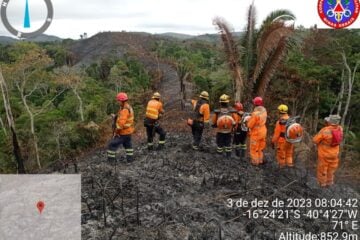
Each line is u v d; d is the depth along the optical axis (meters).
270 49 13.19
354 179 12.94
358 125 25.55
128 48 79.00
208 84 20.36
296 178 10.03
